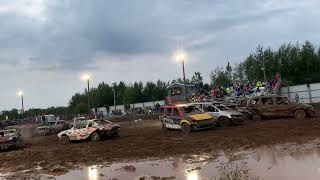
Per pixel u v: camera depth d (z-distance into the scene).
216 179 11.48
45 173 15.17
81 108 77.50
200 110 26.78
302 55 60.41
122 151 19.47
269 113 29.30
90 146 23.36
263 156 14.62
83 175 14.06
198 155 16.23
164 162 15.32
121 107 77.44
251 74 63.06
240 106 30.75
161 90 86.44
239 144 18.11
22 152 23.56
